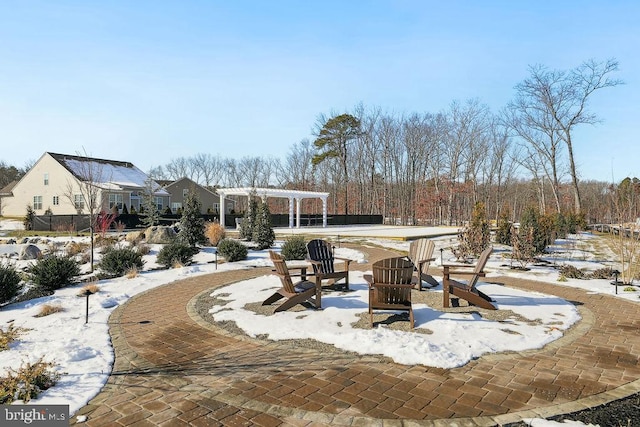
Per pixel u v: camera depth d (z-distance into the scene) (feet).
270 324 17.44
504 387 11.51
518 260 37.32
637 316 19.53
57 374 11.99
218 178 214.07
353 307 19.88
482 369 12.80
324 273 22.61
